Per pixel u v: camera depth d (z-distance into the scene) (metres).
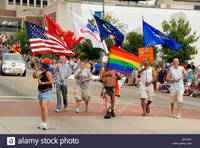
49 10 74.25
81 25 14.04
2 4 120.06
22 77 29.17
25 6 117.88
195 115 12.98
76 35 13.93
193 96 22.39
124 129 9.27
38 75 8.96
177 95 11.88
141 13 71.44
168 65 25.11
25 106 12.72
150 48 12.55
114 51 11.15
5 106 12.48
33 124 9.34
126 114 12.09
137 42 53.81
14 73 30.02
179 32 41.78
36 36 10.67
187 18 71.62
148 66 11.87
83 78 11.80
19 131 8.41
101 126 9.53
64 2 68.31
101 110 12.66
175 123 10.66
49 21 13.03
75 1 68.31
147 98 12.16
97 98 16.69
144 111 11.88
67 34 13.12
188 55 41.62
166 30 42.47
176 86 11.87
